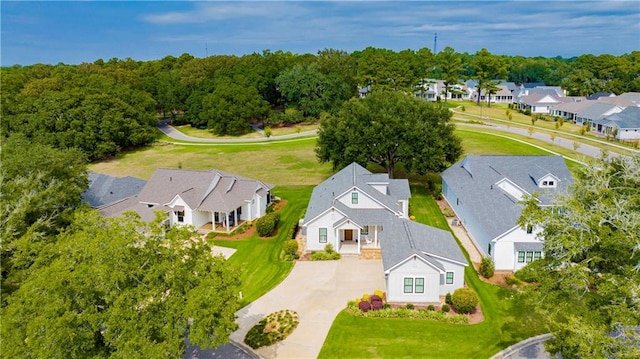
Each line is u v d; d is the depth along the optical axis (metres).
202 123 105.69
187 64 130.50
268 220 42.25
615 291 17.89
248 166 71.31
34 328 16.45
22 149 39.19
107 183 50.34
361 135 54.88
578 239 19.58
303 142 87.38
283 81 109.12
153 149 86.25
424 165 52.59
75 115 76.81
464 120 100.94
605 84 142.50
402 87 116.75
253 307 29.84
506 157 48.53
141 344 17.59
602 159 25.75
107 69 117.50
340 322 27.86
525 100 121.44
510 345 25.28
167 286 19.89
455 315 28.09
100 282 17.83
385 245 33.41
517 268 33.97
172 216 44.53
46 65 123.38
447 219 46.00
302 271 35.19
